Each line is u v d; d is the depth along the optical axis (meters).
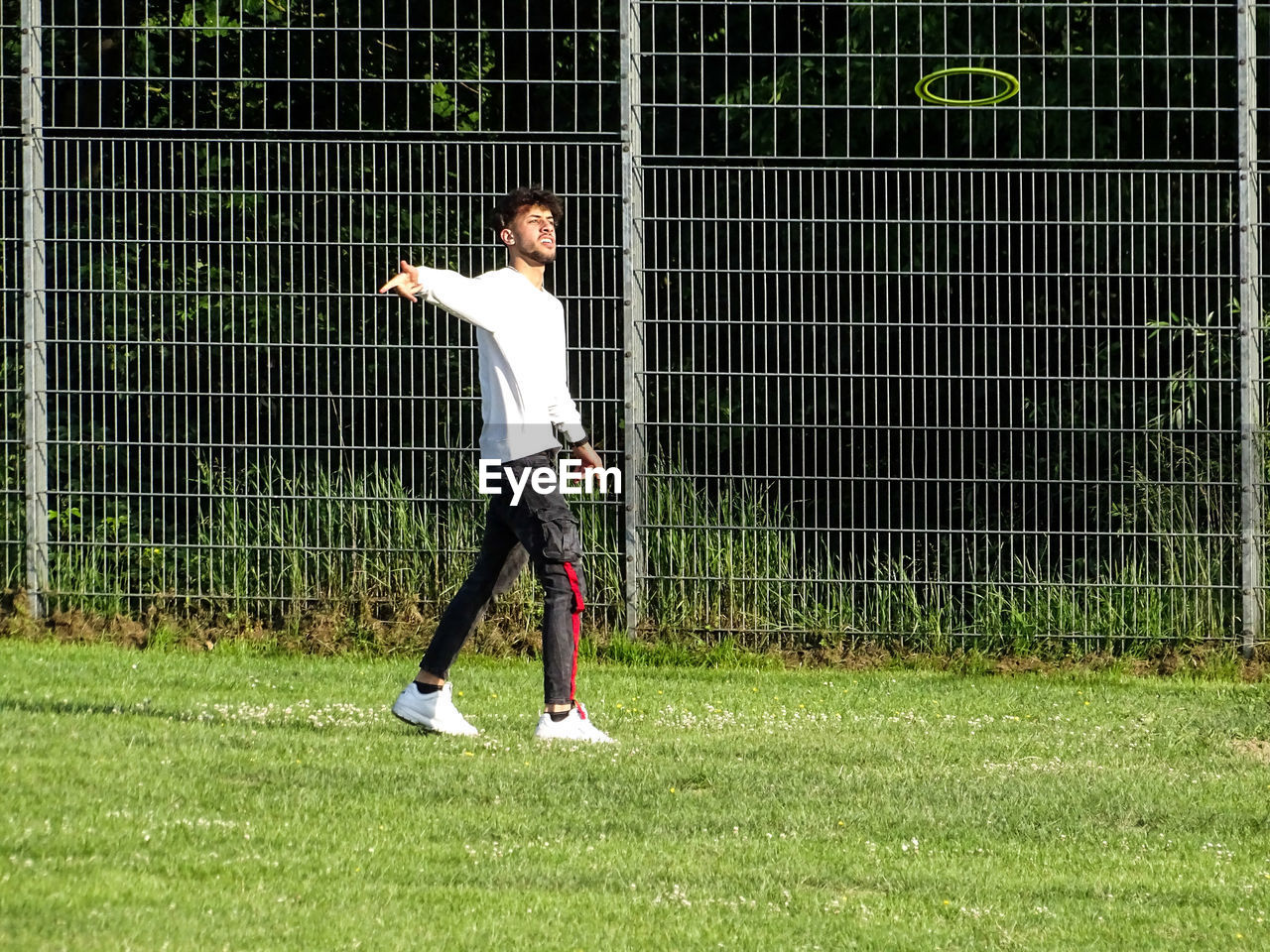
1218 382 35.31
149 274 35.31
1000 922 16.67
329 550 34.94
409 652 34.25
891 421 44.53
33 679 28.03
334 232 41.34
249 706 26.38
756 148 48.81
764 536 35.12
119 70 50.03
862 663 34.69
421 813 19.56
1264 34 47.19
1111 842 20.30
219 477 35.31
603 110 49.72
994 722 28.84
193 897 15.52
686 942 15.38
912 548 36.12
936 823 20.77
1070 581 35.19
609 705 29.22
